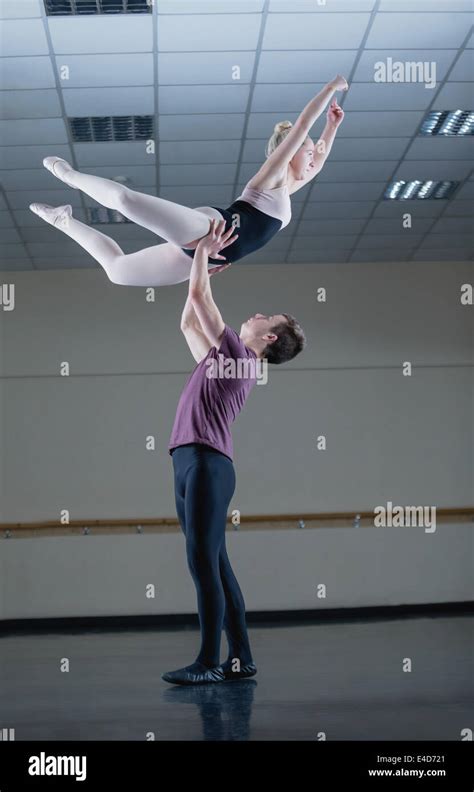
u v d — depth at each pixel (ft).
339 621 31.07
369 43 19.93
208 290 13.28
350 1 18.34
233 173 26.53
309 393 34.45
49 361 34.22
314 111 11.06
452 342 34.91
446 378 34.83
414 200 29.09
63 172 10.83
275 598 33.17
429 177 27.30
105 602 32.89
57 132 23.61
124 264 11.55
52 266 34.27
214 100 22.16
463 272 35.27
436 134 24.54
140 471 33.78
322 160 12.21
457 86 21.91
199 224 10.62
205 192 28.02
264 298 34.76
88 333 34.42
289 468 34.04
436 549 33.81
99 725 11.31
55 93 21.59
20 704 13.70
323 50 20.11
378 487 34.09
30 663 21.06
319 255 34.14
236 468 33.94
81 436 33.88
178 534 33.35
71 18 18.51
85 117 22.86
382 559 33.60
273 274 34.94
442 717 11.37
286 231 31.45
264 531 33.53
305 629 28.35
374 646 22.13
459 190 28.35
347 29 19.35
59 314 34.50
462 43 20.12
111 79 21.02
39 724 11.68
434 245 33.45
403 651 20.66
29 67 20.36
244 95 21.97
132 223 29.96
